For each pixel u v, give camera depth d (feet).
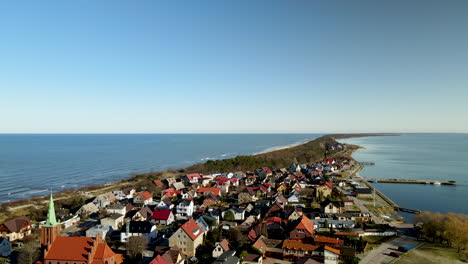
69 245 211.61
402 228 328.90
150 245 276.62
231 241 278.87
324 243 261.03
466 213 417.90
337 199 450.30
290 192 492.13
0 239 253.85
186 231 257.14
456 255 255.50
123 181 609.01
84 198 456.45
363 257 248.32
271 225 311.27
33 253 233.96
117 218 335.06
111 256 212.84
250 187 511.40
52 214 216.33
